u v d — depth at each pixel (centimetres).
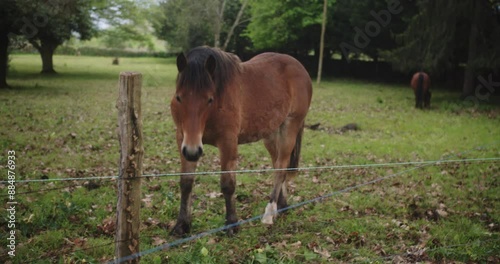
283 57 504
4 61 1628
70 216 438
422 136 995
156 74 2692
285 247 399
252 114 432
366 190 582
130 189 284
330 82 2581
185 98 355
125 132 276
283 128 495
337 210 501
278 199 497
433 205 532
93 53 5203
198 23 2395
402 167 706
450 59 1962
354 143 881
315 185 596
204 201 509
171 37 3153
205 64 362
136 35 2722
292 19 2581
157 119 1093
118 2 2409
